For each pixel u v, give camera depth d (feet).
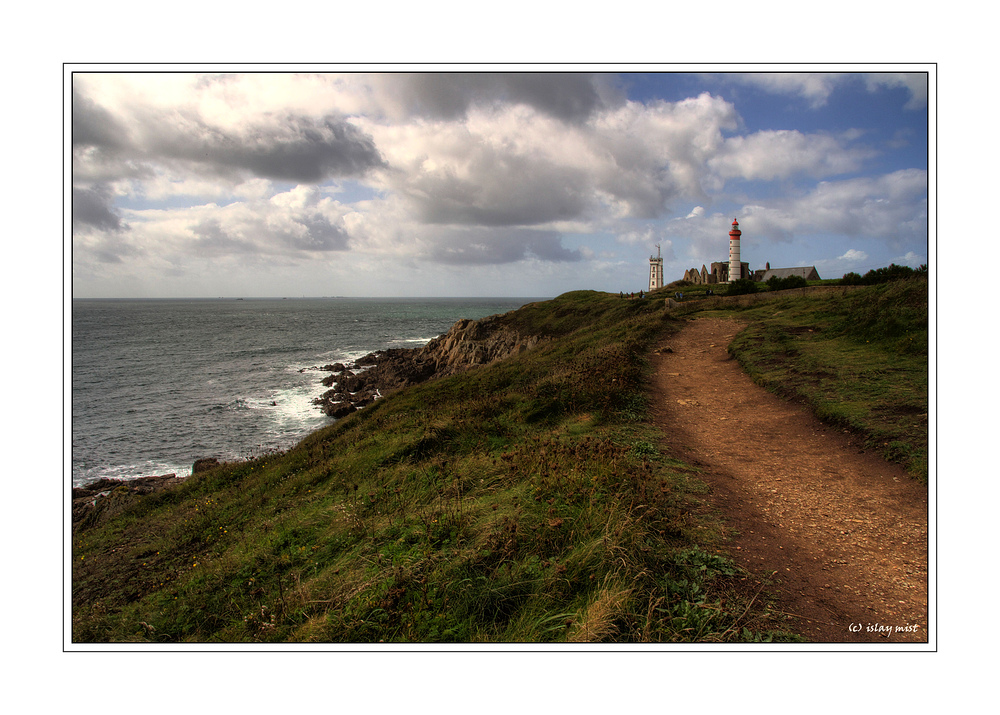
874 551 18.12
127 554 32.19
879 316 51.75
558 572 14.67
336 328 424.05
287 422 121.29
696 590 14.39
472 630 13.44
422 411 53.72
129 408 135.13
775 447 30.25
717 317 87.30
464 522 19.30
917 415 29.55
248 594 19.49
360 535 21.42
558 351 80.79
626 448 28.60
